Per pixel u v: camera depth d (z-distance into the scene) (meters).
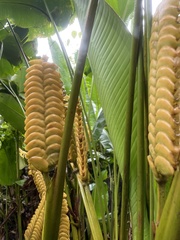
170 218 0.27
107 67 0.50
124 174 0.42
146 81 0.44
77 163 0.66
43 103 0.36
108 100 0.52
